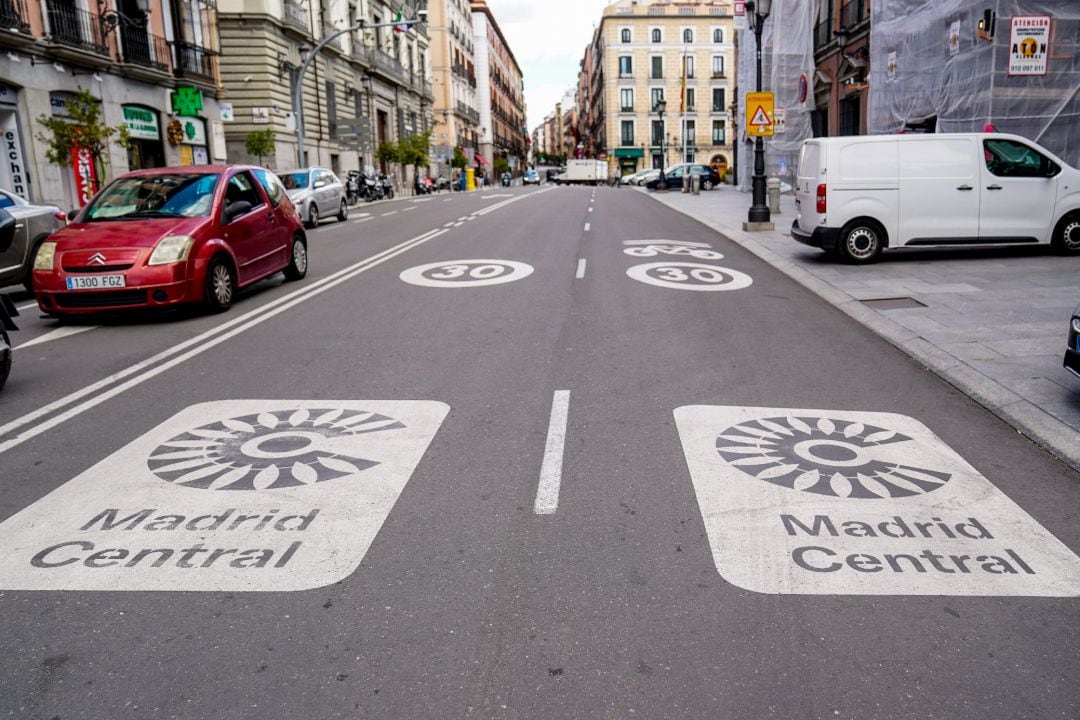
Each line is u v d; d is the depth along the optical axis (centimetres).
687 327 806
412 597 318
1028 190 1162
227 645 288
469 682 267
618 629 296
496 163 9806
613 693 261
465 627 298
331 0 4244
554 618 303
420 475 437
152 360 705
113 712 254
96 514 391
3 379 618
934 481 430
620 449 474
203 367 677
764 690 262
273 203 1098
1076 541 364
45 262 852
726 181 6931
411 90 5988
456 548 356
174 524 380
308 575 334
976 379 602
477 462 455
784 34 2991
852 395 585
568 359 682
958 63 1620
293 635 293
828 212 1168
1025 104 1508
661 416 533
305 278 1175
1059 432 491
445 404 561
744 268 1214
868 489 418
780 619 302
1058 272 1043
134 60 2523
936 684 265
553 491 415
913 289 969
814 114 3002
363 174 4191
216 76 3067
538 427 512
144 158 2678
